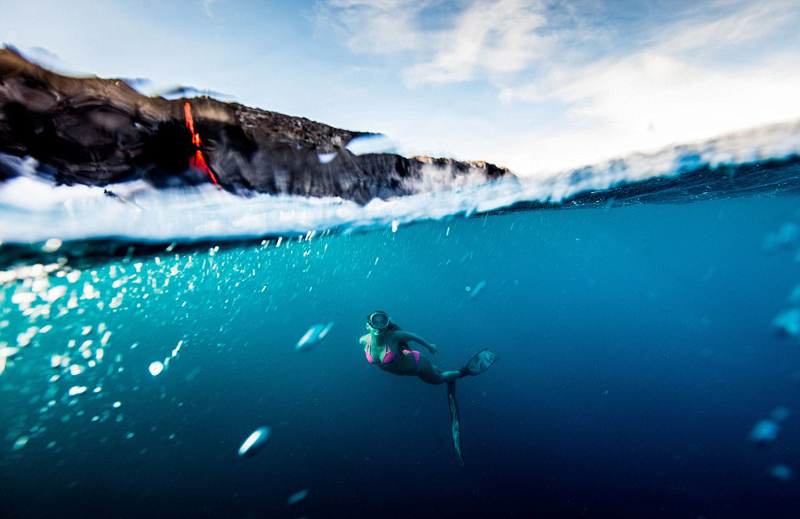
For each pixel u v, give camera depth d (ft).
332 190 13.66
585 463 15.89
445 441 18.07
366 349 16.01
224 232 12.94
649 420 19.24
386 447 17.89
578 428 18.71
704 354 29.94
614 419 19.54
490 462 16.24
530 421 19.56
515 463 16.06
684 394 22.24
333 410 22.29
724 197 30.22
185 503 14.61
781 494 13.55
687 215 49.67
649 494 13.91
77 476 16.48
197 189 10.96
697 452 16.38
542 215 27.40
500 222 27.73
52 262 9.52
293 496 14.71
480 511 13.32
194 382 26.02
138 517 13.98
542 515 12.98
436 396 23.08
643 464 15.67
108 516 14.10
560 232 41.73
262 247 16.96
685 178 17.02
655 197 24.56
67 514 14.26
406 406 22.13
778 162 14.52
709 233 76.18
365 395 24.20
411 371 16.12
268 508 14.10
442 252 37.96
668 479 14.69
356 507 13.85
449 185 15.38
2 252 8.39
